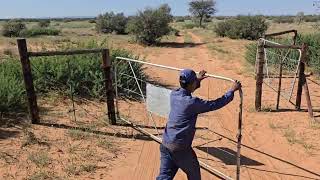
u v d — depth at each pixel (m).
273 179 7.06
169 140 5.26
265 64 16.92
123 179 6.87
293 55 18.30
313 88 14.65
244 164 7.66
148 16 33.56
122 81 12.34
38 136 8.41
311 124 10.05
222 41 38.66
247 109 11.52
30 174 6.77
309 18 74.38
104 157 7.66
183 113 5.19
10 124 8.94
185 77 5.26
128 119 10.13
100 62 12.59
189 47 31.70
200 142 8.76
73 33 53.16
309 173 7.34
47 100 11.05
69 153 7.70
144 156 7.85
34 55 8.81
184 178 6.91
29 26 81.31
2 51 24.69
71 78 11.88
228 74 17.66
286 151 8.34
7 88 9.98
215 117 10.68
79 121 9.63
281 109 11.54
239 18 44.06
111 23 52.88
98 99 11.63
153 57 24.20
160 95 7.91
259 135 9.32
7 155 7.39
